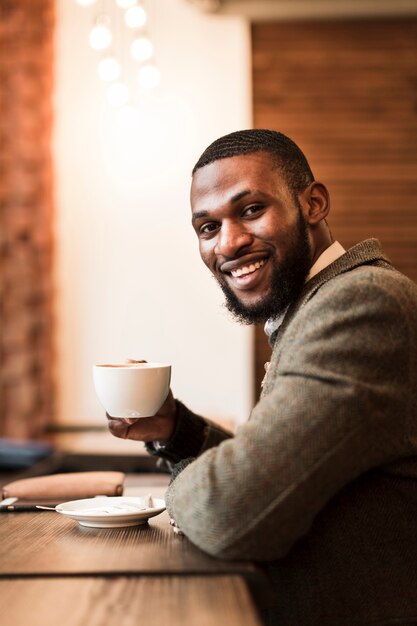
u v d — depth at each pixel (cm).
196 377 353
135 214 356
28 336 338
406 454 104
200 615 75
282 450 96
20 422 336
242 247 117
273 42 359
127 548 101
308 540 105
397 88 356
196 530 98
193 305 355
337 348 100
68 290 354
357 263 119
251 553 95
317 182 124
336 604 103
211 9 346
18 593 83
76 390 351
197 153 357
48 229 343
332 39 358
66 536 109
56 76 357
